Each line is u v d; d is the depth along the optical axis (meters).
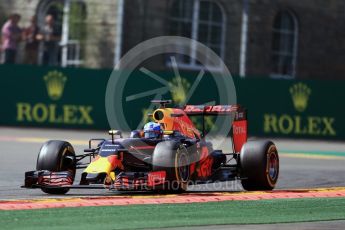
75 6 109.44
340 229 30.11
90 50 109.06
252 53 120.50
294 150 81.06
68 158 39.69
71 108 97.19
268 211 34.16
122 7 108.38
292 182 49.59
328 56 128.50
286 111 101.12
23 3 111.44
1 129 92.75
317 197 39.78
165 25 113.19
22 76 97.00
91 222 30.06
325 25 128.12
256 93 99.88
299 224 30.98
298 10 125.50
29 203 34.84
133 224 29.77
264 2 121.38
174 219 31.23
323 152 79.75
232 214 32.97
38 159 39.25
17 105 97.12
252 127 99.81
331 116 102.88
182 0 115.31
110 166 37.44
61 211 32.59
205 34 117.12
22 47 107.50
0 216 30.94
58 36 110.06
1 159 60.50
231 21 118.88
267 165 41.72
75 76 97.06
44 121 97.25
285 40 125.19
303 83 101.81
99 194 40.06
